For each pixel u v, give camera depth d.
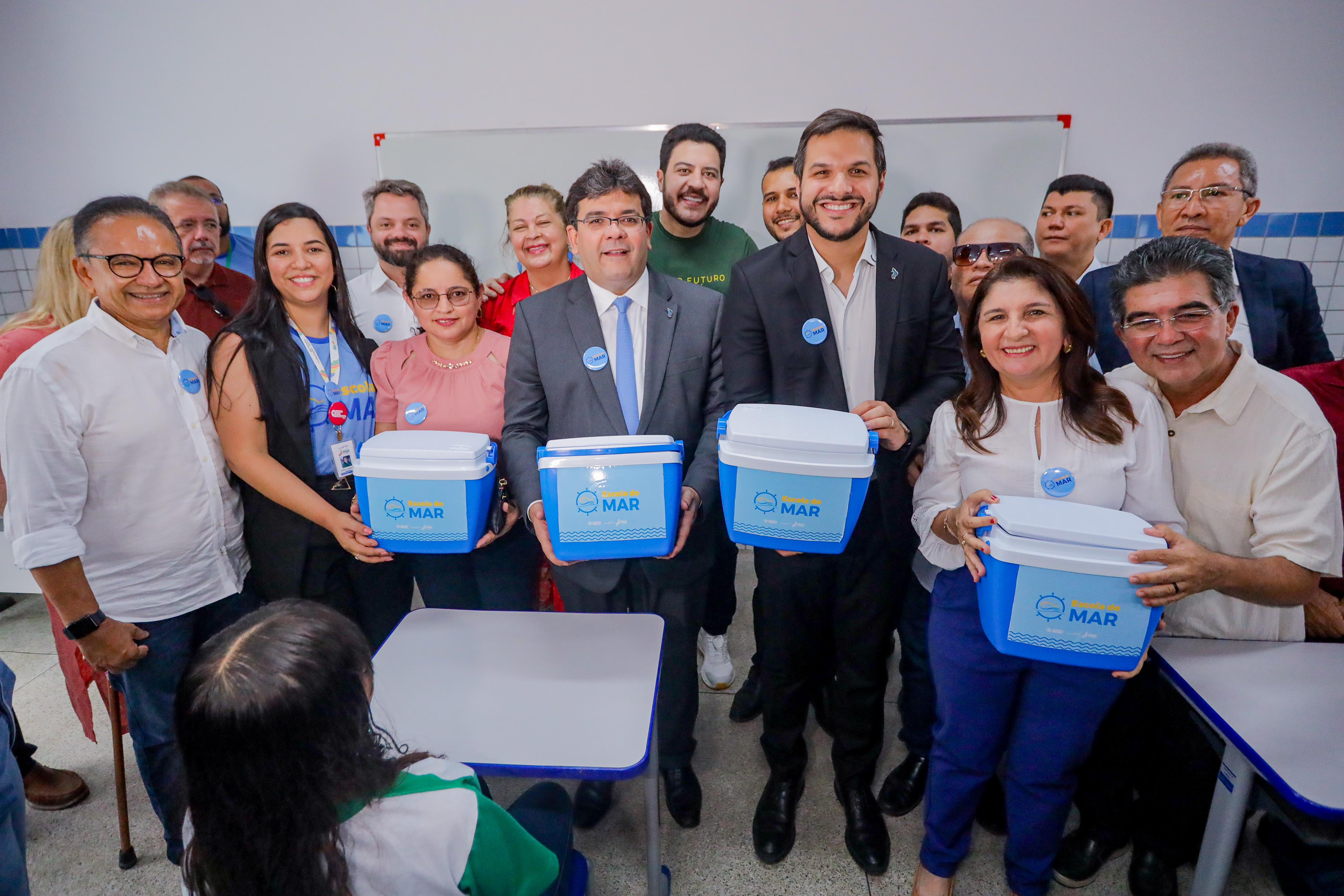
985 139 2.87
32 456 1.23
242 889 0.68
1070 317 1.16
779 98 2.90
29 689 2.28
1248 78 2.75
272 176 3.11
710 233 2.60
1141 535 1.02
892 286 1.45
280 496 1.46
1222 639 1.31
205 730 0.64
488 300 2.34
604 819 1.73
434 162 3.04
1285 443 1.16
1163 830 1.46
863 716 1.58
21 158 3.14
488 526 1.45
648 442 1.22
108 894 1.55
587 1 2.85
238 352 1.46
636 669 1.23
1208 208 1.91
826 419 1.27
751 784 1.85
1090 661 1.06
